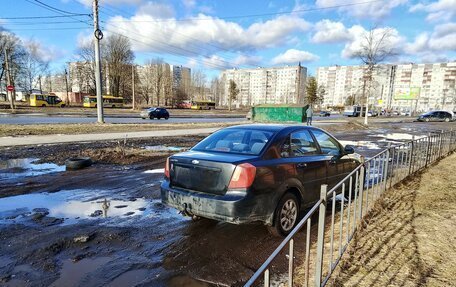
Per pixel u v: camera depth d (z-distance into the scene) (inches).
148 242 156.0
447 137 433.1
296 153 182.9
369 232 161.0
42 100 2177.7
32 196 228.8
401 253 136.1
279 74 4798.2
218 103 4488.2
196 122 1134.4
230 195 146.5
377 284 112.1
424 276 117.1
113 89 2997.0
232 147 173.8
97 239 157.5
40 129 663.8
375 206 201.6
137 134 647.1
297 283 116.5
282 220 164.4
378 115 2410.2
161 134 661.9
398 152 270.8
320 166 191.8
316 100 3587.6
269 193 155.6
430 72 3976.4
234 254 145.5
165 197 168.6
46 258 136.5
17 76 2212.1
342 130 967.0
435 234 156.5
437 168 335.0
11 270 125.9
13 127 679.1
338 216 196.5
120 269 129.5
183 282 121.2
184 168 163.6
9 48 2069.4
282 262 136.6
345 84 4670.3
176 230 172.1
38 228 168.9
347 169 221.0
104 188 254.4
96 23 896.9
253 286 117.0
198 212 153.4
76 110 1913.1
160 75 3430.1
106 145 484.4
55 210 200.1
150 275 125.6
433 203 209.5
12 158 370.0
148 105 3393.2
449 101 3560.5
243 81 5177.2
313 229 176.9
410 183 268.1
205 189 154.9
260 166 152.6
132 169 327.0
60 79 3617.1
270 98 4938.5
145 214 196.1
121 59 2979.8
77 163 323.6
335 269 123.7
